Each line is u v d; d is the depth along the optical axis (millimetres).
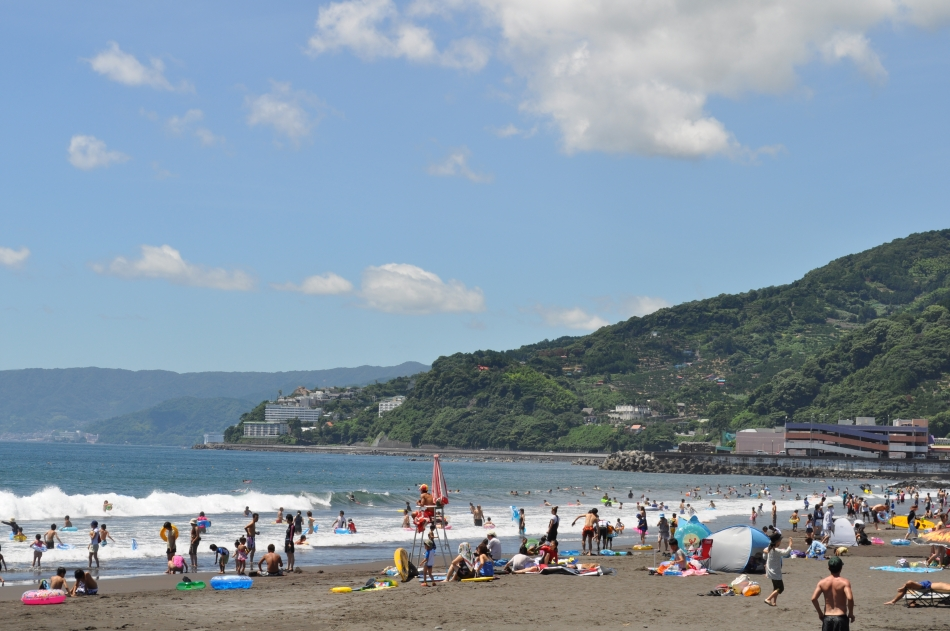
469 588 29891
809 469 198375
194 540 36531
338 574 35875
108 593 30078
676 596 28078
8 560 38094
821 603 26516
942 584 25031
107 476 138000
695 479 187500
